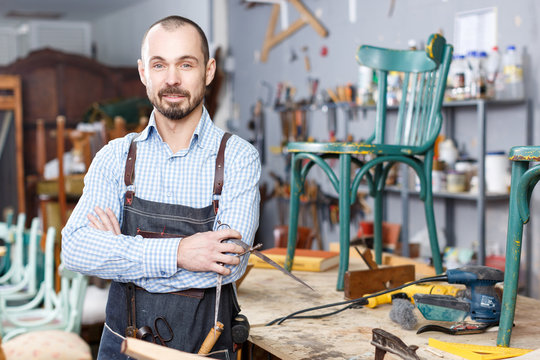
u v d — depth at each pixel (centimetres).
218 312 158
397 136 269
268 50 687
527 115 398
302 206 619
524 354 148
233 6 759
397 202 511
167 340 155
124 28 1027
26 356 284
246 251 153
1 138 834
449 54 251
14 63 859
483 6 424
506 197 390
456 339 173
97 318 445
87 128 734
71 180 598
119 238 154
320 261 267
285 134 646
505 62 396
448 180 407
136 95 923
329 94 556
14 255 441
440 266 250
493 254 416
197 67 159
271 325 190
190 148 164
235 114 768
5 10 1019
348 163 228
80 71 892
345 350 164
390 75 460
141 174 163
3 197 836
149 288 155
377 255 284
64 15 1077
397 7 498
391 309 189
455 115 447
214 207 162
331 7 580
